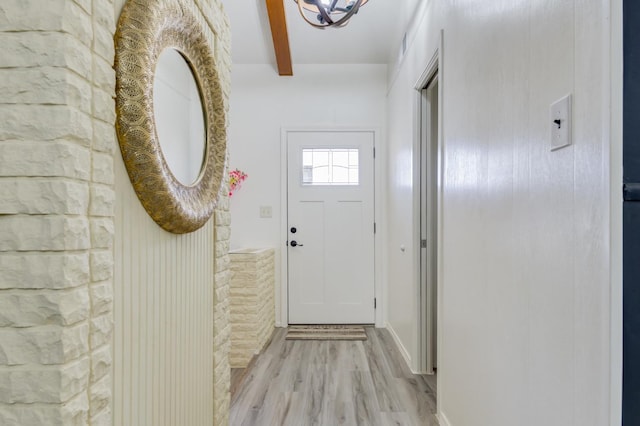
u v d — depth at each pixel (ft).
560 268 3.56
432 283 9.89
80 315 2.70
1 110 2.58
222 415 6.05
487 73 5.24
